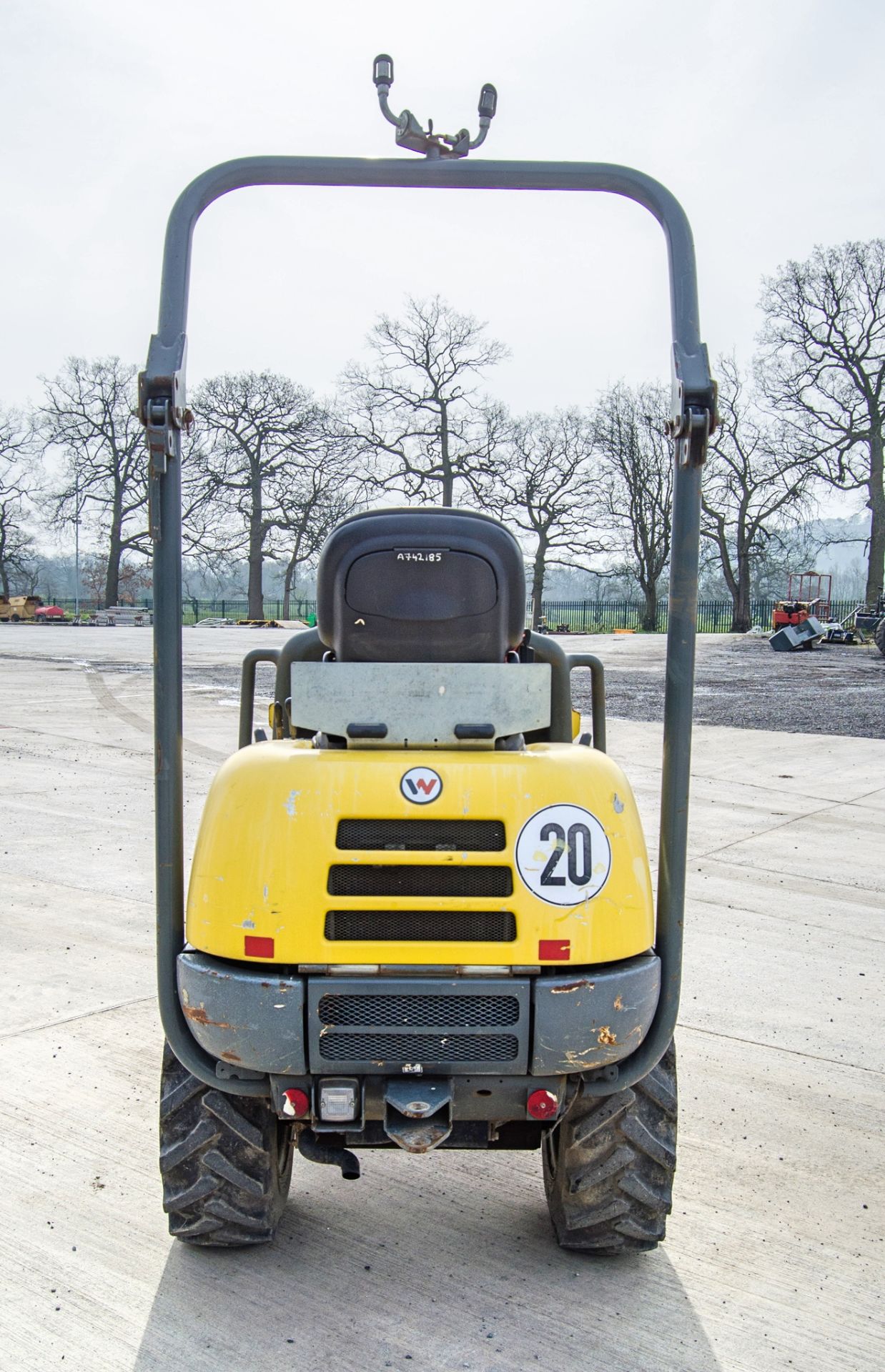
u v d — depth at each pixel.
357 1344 3.10
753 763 13.52
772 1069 5.05
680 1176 4.09
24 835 9.23
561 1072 2.92
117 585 73.81
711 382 2.90
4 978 5.99
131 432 70.81
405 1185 4.03
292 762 2.96
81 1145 4.21
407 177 3.25
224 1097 3.28
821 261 52.28
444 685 3.02
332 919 2.89
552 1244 3.63
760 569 73.75
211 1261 3.49
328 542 3.26
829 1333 3.20
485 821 2.91
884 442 53.81
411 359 61.91
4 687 21.11
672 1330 3.19
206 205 3.19
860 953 6.70
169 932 3.05
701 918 7.40
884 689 22.77
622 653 35.75
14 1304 3.26
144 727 15.41
